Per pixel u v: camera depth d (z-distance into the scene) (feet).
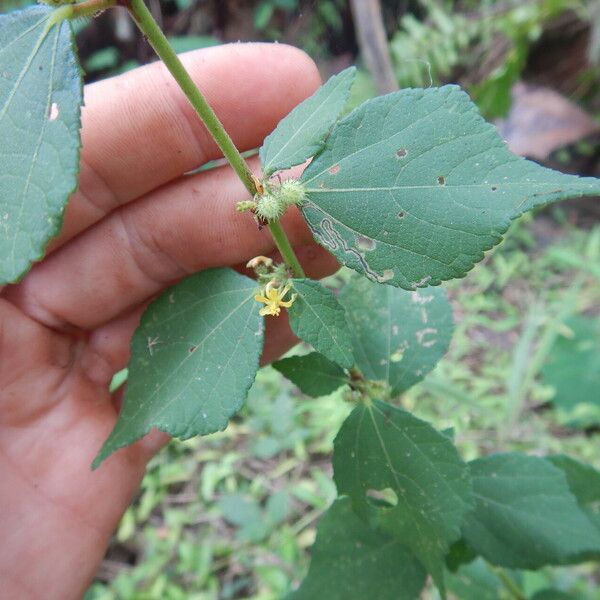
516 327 0.97
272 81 0.38
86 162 0.37
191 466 0.80
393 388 0.36
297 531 0.73
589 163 1.20
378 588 0.37
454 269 0.26
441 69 1.12
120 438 0.30
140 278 0.43
